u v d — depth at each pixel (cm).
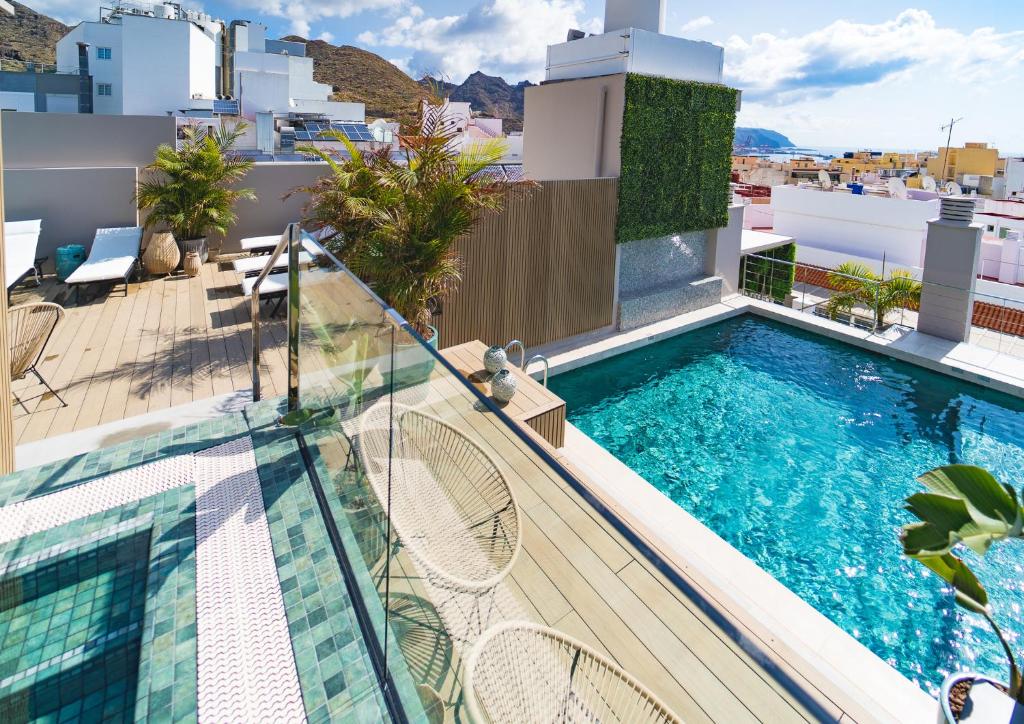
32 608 230
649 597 228
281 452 313
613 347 959
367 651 197
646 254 1106
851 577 477
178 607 212
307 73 4084
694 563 461
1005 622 432
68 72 4053
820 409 782
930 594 458
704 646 221
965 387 855
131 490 278
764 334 1080
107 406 457
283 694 181
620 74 963
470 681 193
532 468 190
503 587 230
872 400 812
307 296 315
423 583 216
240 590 220
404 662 194
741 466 641
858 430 725
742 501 577
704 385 862
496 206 582
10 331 412
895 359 959
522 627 223
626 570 229
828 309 1206
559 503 214
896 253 1936
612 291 1007
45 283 768
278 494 277
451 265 567
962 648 409
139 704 175
